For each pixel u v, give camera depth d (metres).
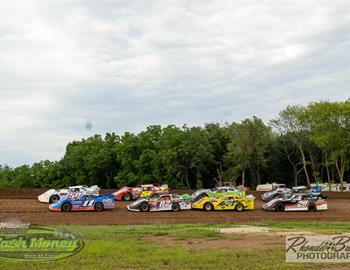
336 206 41.88
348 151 69.12
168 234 21.38
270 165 83.81
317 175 82.06
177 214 33.19
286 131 77.00
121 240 18.86
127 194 41.81
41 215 30.91
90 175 81.56
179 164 75.31
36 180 86.56
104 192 46.59
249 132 75.06
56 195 37.88
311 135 71.38
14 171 98.31
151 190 41.94
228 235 21.34
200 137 77.00
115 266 13.34
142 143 78.75
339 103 69.12
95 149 81.25
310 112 70.06
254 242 18.92
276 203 36.00
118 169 82.25
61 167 83.62
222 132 85.00
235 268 13.08
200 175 76.38
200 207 35.66
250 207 36.25
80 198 33.62
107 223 28.28
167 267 13.19
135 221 29.47
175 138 74.94
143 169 76.56
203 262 13.93
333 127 68.12
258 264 13.68
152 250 16.11
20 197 42.09
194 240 19.56
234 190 41.34
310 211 36.53
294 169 81.62
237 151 74.00
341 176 69.38
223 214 33.72
